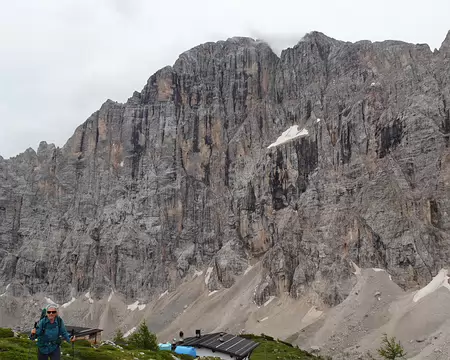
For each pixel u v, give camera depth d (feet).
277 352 394.73
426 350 446.19
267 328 592.60
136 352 178.91
